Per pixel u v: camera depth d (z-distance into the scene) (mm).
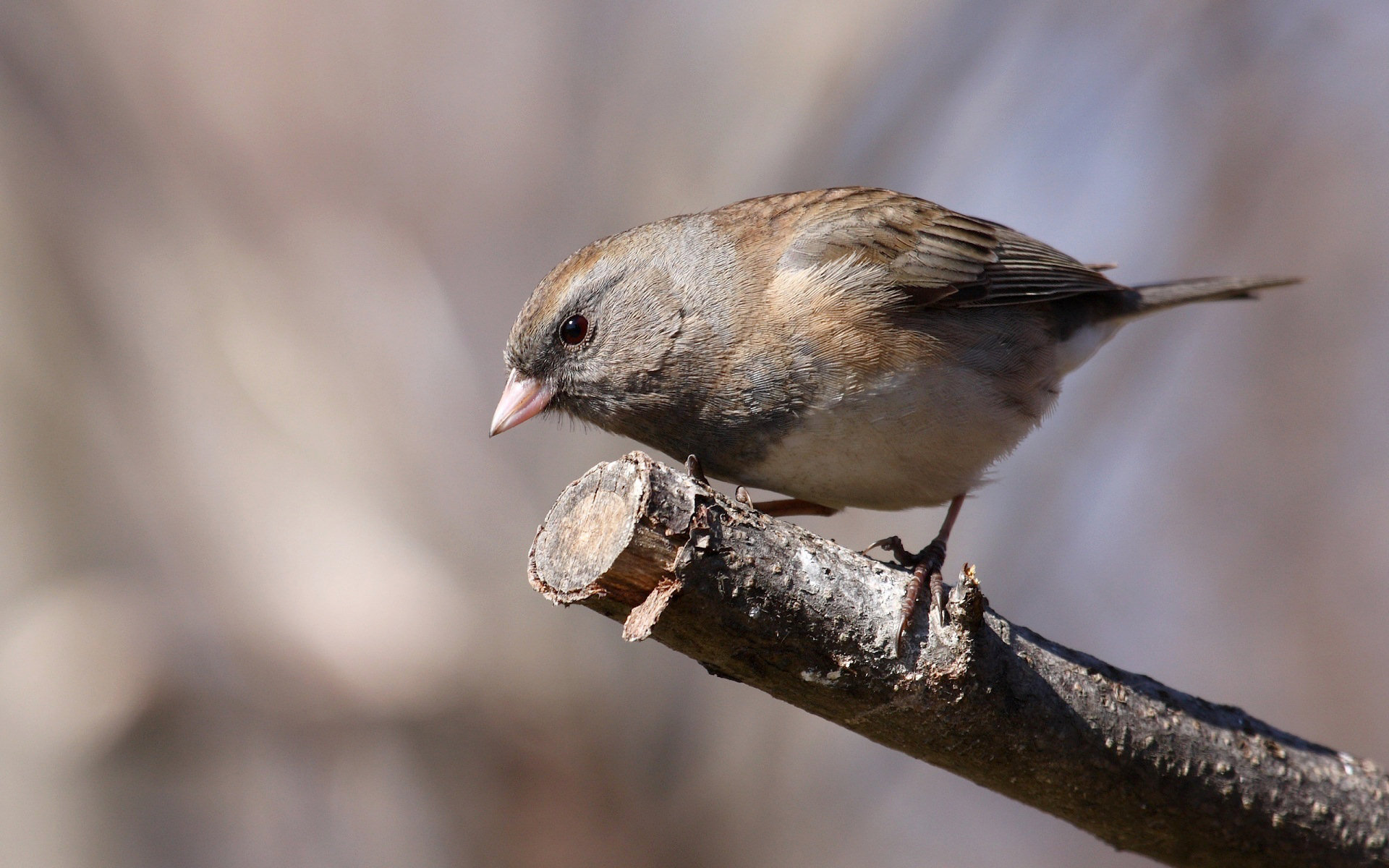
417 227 12859
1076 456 13938
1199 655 14031
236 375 11023
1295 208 14594
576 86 13430
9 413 10461
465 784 10859
